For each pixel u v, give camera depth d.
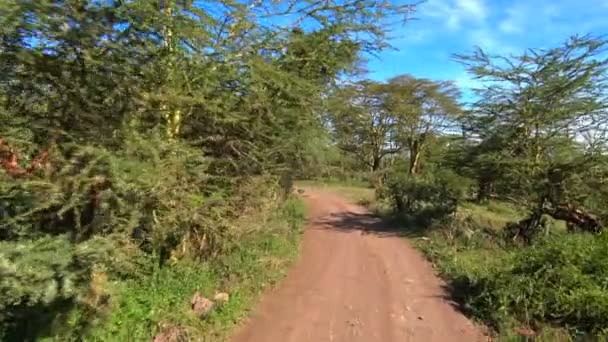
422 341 6.02
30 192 4.92
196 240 7.36
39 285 4.39
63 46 5.25
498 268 7.79
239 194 7.74
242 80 7.04
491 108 13.86
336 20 8.09
